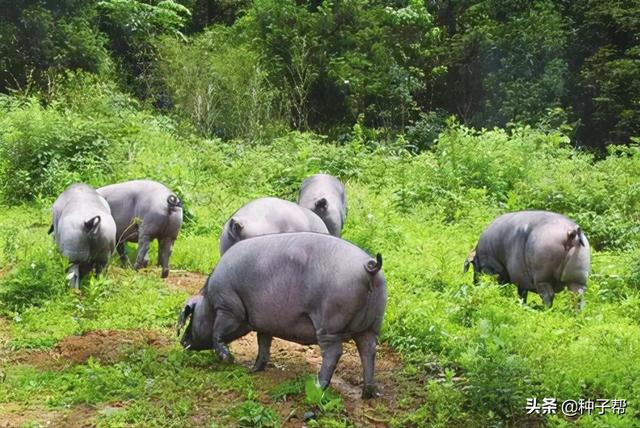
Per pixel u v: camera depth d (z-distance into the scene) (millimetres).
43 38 30594
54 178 18953
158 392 8445
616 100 30312
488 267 12164
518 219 11750
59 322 10516
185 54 30281
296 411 8117
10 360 9422
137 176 18172
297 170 19969
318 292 8086
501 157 20516
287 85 31016
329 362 8102
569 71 32312
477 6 35031
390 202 18547
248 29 33281
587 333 10234
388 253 14266
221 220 16359
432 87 34062
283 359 9609
